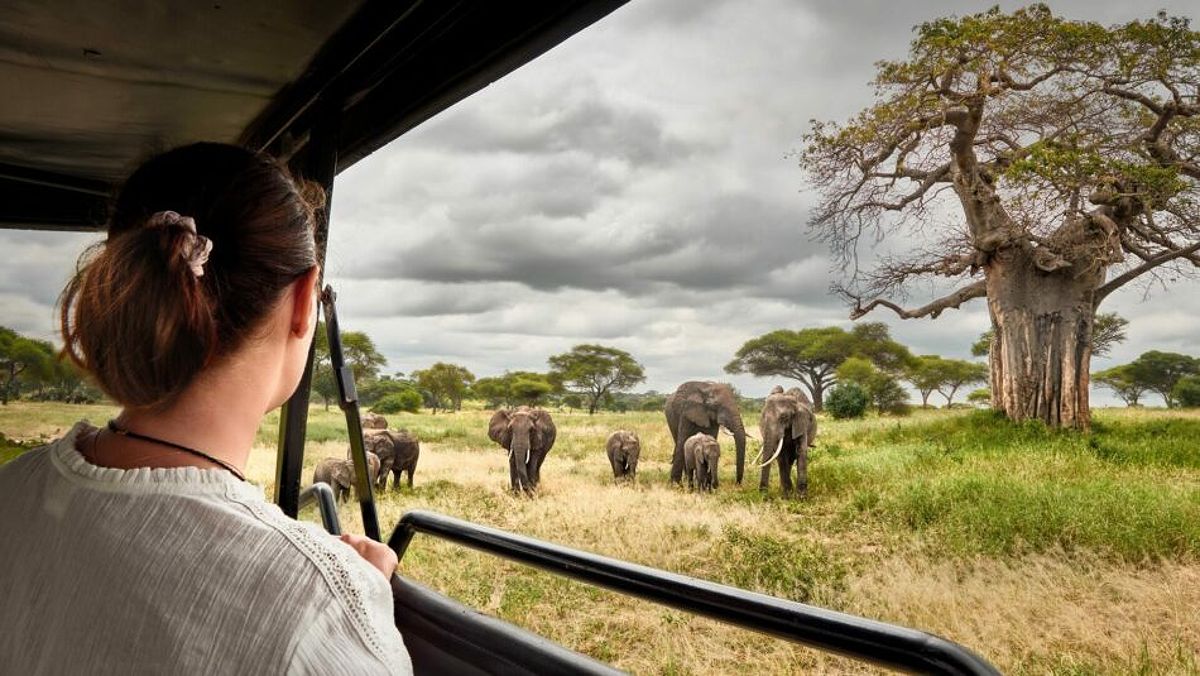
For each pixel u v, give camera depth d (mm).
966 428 23000
